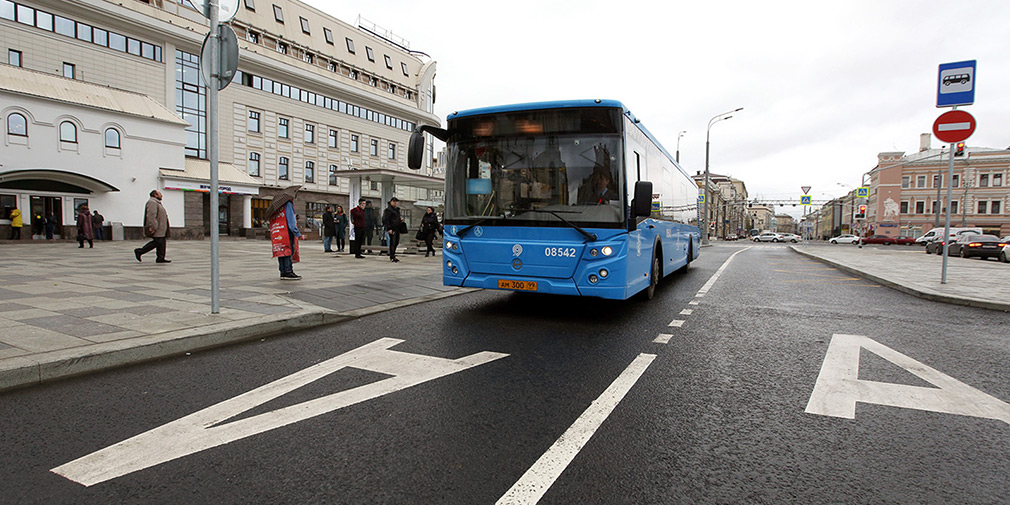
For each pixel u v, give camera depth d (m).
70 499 2.37
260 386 4.02
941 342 5.82
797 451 2.99
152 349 4.77
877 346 5.61
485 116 7.16
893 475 2.70
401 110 54.06
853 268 15.66
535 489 2.51
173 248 21.39
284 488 2.50
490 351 5.21
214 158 6.04
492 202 7.02
